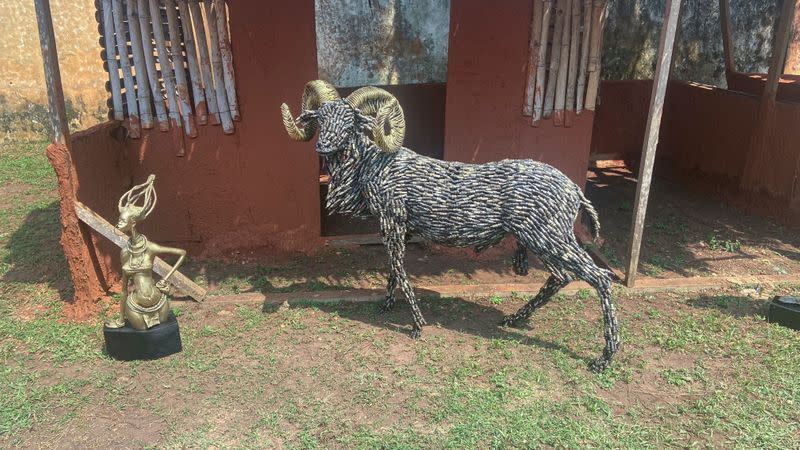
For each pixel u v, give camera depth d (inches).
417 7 434.6
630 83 446.3
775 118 354.0
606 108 452.1
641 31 443.5
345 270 292.7
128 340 211.6
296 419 187.3
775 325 241.3
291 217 305.6
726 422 187.5
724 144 394.3
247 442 178.4
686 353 223.1
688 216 372.8
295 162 296.7
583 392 200.4
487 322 244.8
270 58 280.5
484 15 279.3
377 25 434.0
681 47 463.8
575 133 301.1
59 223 336.8
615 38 440.1
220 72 280.2
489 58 285.9
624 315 249.4
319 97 211.0
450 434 180.7
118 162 277.1
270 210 303.4
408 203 214.5
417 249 316.5
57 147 225.9
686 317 247.1
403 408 192.7
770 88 354.3
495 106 293.9
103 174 261.4
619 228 348.8
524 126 298.0
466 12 278.2
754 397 199.2
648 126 247.0
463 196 209.9
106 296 255.0
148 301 210.4
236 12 272.8
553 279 225.5
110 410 191.5
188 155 290.4
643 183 255.0
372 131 209.3
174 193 295.0
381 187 214.2
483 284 277.3
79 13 449.7
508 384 204.2
